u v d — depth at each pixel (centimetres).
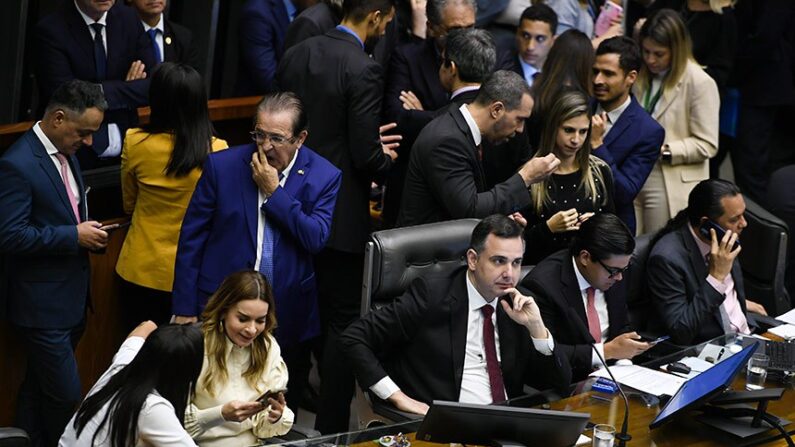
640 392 1527
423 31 2253
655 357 1766
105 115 1927
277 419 1364
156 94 1681
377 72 1828
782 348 1684
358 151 1831
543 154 1823
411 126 1977
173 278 1734
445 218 1741
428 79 2006
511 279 1482
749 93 2700
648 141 2009
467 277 1520
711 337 1783
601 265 1612
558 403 1484
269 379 1430
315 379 2138
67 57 1925
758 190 2753
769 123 2725
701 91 2200
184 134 1688
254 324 1381
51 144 1591
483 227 1490
